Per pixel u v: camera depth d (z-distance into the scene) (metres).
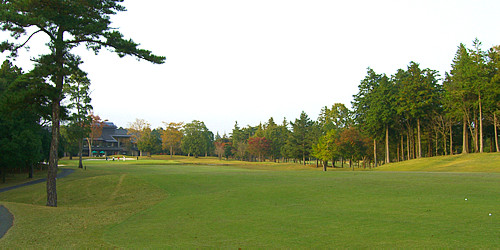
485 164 44.91
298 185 24.05
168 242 11.09
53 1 20.91
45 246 10.97
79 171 53.56
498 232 10.55
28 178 47.59
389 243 9.77
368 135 69.31
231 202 19.05
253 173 35.72
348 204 16.84
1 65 45.19
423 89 60.53
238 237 11.40
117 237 12.12
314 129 87.56
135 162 84.06
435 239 9.96
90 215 17.12
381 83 65.38
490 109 55.03
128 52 23.56
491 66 56.50
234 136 147.62
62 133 59.62
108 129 136.12
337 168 78.50
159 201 21.38
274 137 123.00
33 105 22.48
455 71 63.62
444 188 20.34
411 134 68.31
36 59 21.36
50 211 18.34
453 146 75.88
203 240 11.18
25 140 38.16
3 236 12.62
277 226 12.80
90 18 23.03
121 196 25.73
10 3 20.41
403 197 18.09
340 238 10.60
